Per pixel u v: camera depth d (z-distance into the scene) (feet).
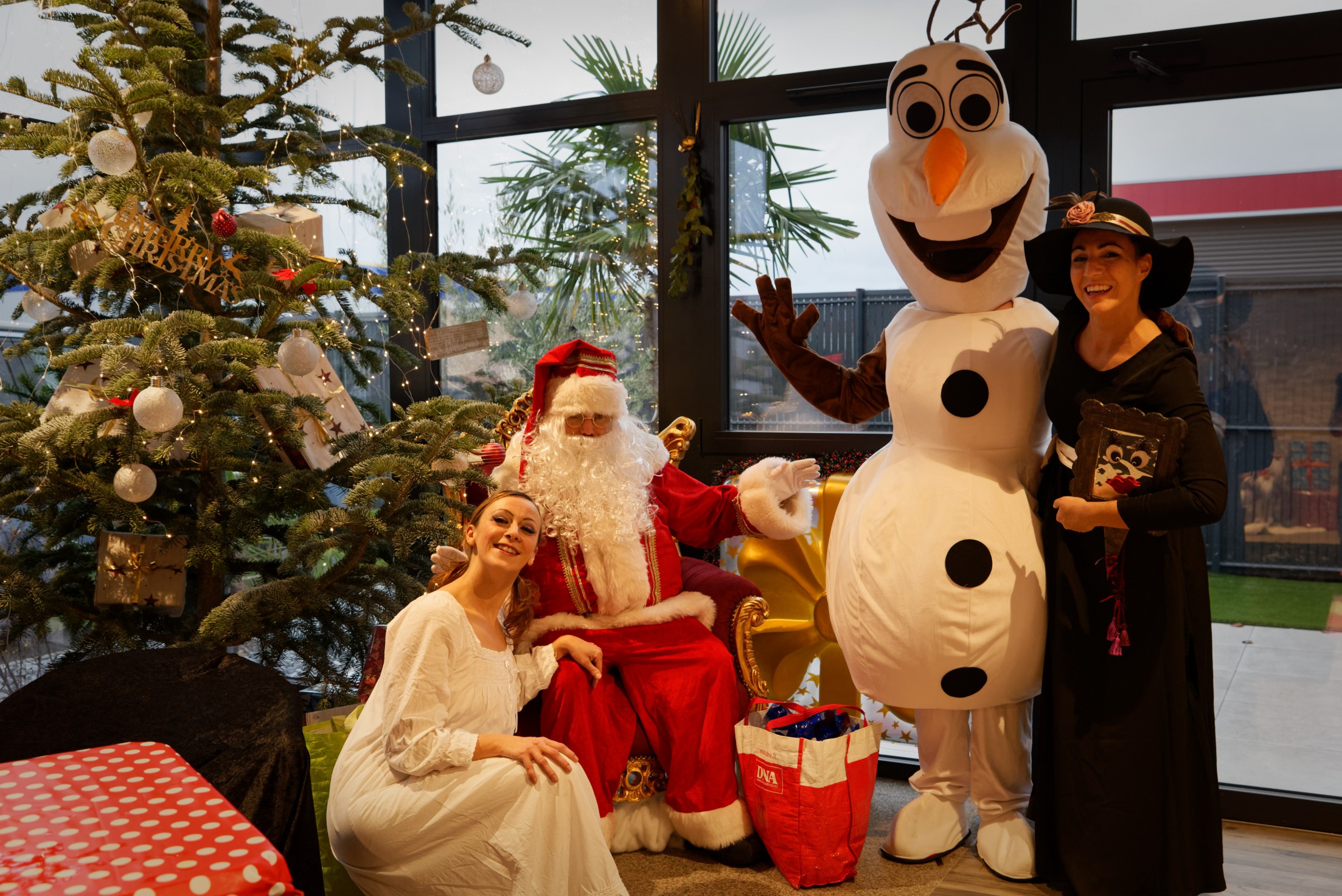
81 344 8.89
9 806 4.61
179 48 9.32
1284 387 9.17
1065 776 7.55
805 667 9.86
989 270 8.02
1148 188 9.46
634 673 8.36
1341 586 9.05
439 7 10.00
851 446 10.49
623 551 8.38
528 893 6.16
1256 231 9.16
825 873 7.90
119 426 8.16
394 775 6.32
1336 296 8.96
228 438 8.32
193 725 6.56
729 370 11.20
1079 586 7.64
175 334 8.07
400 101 12.42
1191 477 6.93
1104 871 7.36
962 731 8.47
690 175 10.86
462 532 8.57
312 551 8.46
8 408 8.80
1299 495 9.16
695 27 10.98
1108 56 9.36
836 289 10.74
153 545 8.67
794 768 7.82
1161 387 7.20
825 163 10.69
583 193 11.82
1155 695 7.28
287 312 9.44
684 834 8.39
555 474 8.47
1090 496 7.24
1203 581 7.41
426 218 12.46
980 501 7.89
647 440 9.16
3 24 11.58
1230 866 8.27
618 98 11.41
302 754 6.63
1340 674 9.07
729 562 10.76
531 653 7.93
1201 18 9.16
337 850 6.41
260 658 9.34
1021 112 9.70
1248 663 9.37
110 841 4.23
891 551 7.97
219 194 8.46
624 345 11.73
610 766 8.15
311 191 12.54
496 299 10.28
